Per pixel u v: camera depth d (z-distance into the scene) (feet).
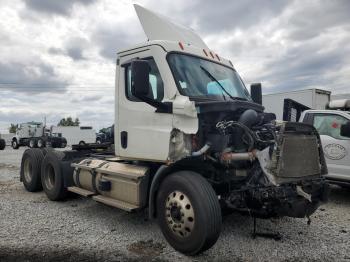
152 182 14.66
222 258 13.26
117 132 17.10
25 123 108.37
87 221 17.90
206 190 12.99
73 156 22.61
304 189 13.99
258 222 17.79
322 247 14.43
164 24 17.21
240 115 14.97
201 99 14.75
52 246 14.33
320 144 15.24
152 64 15.61
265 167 13.15
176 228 13.56
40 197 23.82
